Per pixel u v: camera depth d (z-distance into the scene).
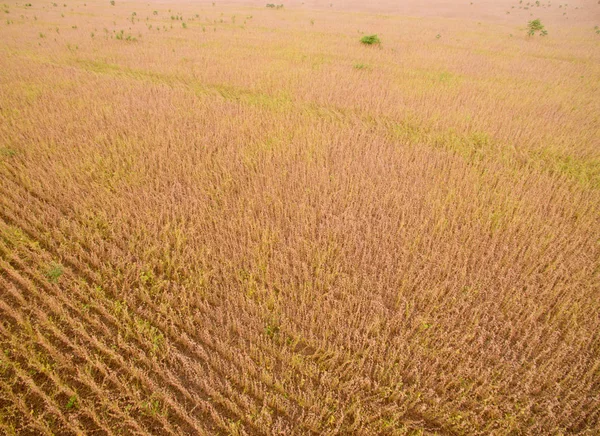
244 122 9.73
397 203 6.75
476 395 3.94
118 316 4.77
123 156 8.16
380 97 11.85
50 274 5.04
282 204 6.64
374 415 3.77
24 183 7.02
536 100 12.16
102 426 3.63
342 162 8.10
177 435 3.65
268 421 3.72
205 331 4.49
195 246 5.82
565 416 3.77
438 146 9.33
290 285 5.16
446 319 4.65
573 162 8.58
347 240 5.96
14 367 3.97
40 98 11.14
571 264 5.49
